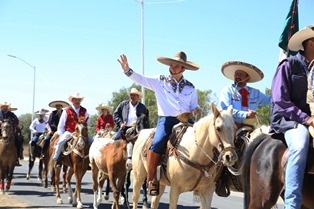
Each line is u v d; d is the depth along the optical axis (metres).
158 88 8.47
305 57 5.55
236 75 8.15
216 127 7.14
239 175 7.43
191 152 7.69
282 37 8.56
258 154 5.73
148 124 11.59
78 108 13.92
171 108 8.39
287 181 5.10
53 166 15.02
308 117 5.15
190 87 8.60
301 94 5.40
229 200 14.30
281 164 5.39
